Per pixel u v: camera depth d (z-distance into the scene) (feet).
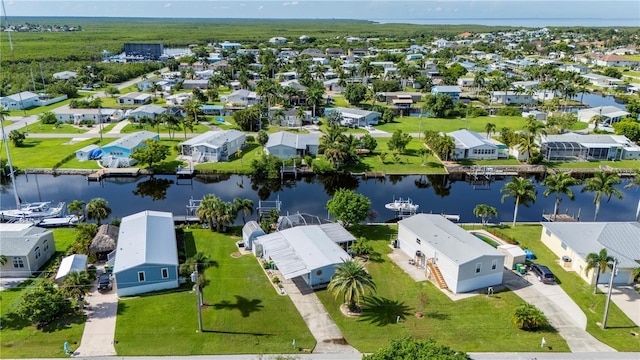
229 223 245.65
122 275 181.37
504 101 623.77
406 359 113.91
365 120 490.90
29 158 369.50
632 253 201.67
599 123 487.20
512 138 399.44
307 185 345.92
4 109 510.17
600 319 172.14
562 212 292.20
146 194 320.09
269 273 203.21
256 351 153.38
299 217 244.01
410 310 177.17
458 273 185.47
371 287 171.63
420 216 232.94
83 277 179.83
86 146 395.75
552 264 212.23
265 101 551.18
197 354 151.33
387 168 362.53
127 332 161.48
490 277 193.06
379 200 312.09
